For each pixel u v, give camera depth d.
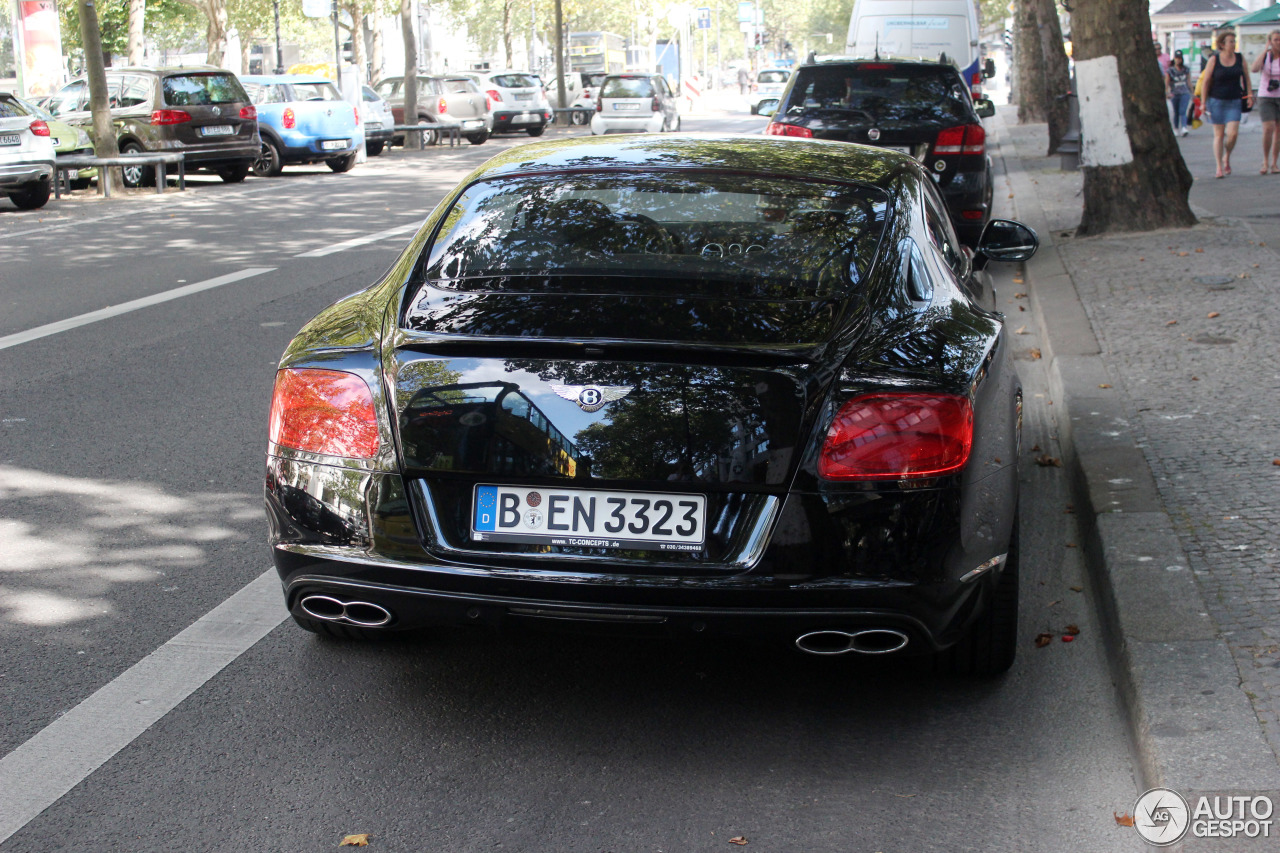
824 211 4.04
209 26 35.28
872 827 3.15
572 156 4.53
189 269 12.27
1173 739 3.25
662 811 3.23
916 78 11.27
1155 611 3.97
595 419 3.25
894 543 3.24
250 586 4.73
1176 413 6.13
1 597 4.62
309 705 3.80
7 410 7.15
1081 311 8.60
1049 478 5.92
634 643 4.24
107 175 19.97
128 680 3.96
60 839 3.11
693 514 3.25
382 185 21.39
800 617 3.24
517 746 3.56
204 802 3.27
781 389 3.23
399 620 3.44
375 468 3.39
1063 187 16.78
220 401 7.33
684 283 3.63
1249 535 4.57
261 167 23.52
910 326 3.60
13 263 12.83
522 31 72.06
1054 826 3.15
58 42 28.12
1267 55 16.92
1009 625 3.79
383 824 3.17
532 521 3.31
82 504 5.63
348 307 3.93
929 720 3.71
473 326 3.49
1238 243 10.95
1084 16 11.88
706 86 92.25
